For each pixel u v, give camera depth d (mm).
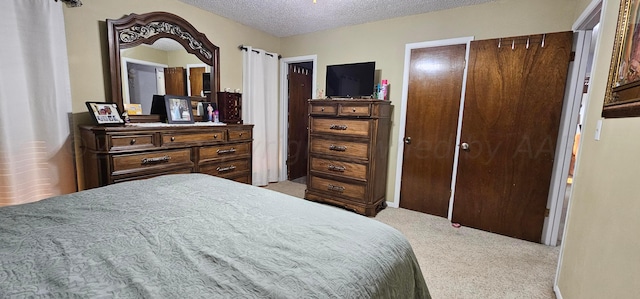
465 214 2783
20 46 1848
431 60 2939
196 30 2891
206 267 717
